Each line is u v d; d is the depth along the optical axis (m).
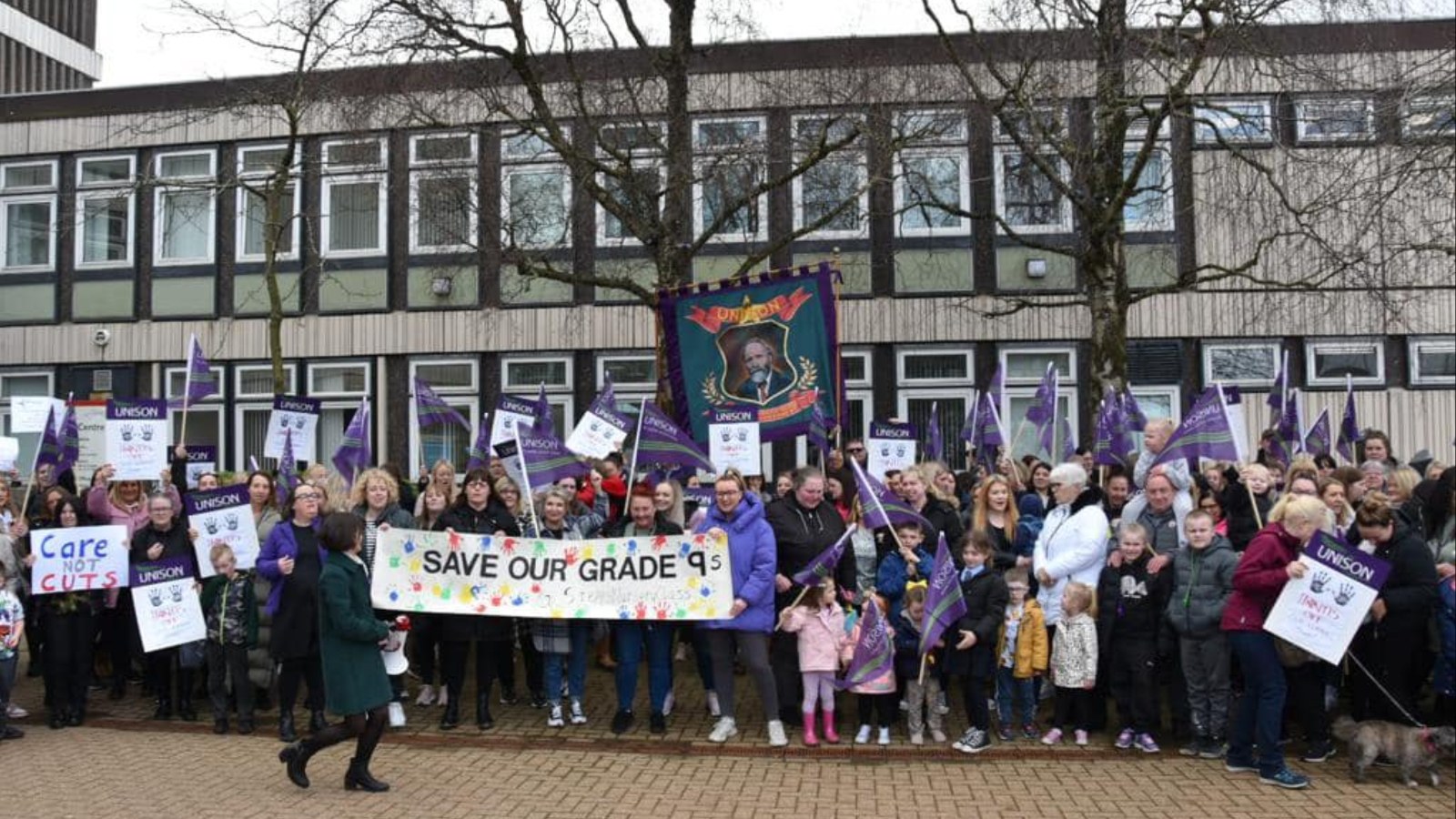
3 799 7.27
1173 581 8.45
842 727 9.21
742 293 13.04
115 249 20.73
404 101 14.58
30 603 10.83
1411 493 9.18
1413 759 7.52
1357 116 13.51
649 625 9.12
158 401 11.07
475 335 19.45
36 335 20.78
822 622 8.71
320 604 7.35
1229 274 14.01
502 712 9.84
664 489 9.36
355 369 19.84
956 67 14.34
